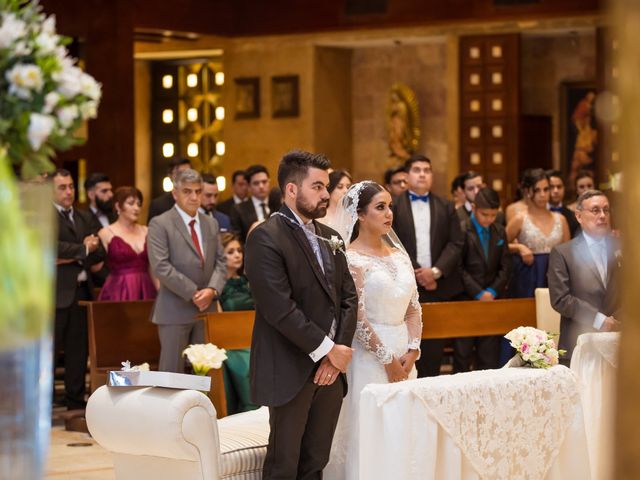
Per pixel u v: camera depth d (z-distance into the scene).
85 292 10.81
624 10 2.10
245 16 20.22
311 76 19.88
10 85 3.23
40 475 2.88
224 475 6.29
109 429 6.20
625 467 2.13
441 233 9.93
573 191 19.08
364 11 19.44
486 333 9.05
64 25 17.48
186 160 11.77
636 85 2.10
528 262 10.78
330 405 6.14
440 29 18.88
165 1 18.92
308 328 5.86
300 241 6.04
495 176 18.69
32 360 2.84
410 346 6.92
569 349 7.86
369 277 6.74
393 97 20.14
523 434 6.23
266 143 20.23
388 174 11.39
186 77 21.75
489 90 18.62
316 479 6.18
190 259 9.13
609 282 7.52
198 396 6.00
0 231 2.80
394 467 5.63
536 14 18.20
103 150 17.59
